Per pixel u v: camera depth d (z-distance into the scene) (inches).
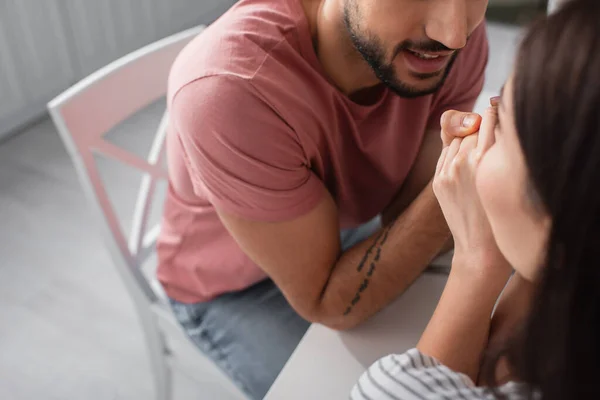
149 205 50.4
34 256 76.2
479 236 30.8
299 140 36.4
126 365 64.9
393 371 29.7
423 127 42.6
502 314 32.4
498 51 111.9
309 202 36.9
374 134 40.2
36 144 93.1
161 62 47.3
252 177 35.3
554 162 21.7
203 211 42.9
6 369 64.5
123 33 102.7
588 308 22.3
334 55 36.9
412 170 44.2
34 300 71.2
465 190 30.4
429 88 36.0
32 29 88.4
